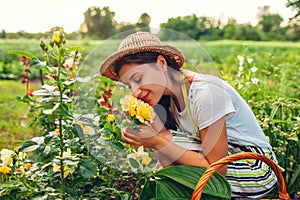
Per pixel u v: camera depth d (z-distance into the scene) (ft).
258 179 7.48
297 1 19.92
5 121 16.58
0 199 6.91
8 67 29.19
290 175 9.68
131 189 9.36
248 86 12.70
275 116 10.39
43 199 6.40
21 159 7.45
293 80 17.10
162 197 6.76
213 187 6.81
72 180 7.20
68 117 6.72
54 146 7.01
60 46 6.38
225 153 7.15
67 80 6.78
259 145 7.56
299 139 9.45
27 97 6.77
